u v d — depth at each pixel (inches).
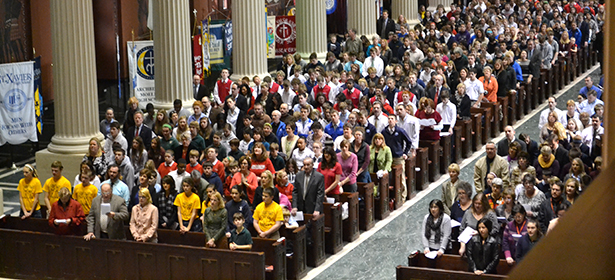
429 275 369.1
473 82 791.7
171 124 649.6
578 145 546.9
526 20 1168.2
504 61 845.2
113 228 453.7
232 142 547.2
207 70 919.0
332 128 605.6
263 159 521.0
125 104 967.6
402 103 645.9
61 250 463.2
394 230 547.8
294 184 490.9
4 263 478.6
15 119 709.3
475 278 362.3
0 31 771.4
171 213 469.7
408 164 610.9
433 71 761.6
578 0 1382.9
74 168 650.8
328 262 489.7
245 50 824.9
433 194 631.2
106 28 947.3
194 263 425.7
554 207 420.2
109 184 452.1
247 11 816.9
